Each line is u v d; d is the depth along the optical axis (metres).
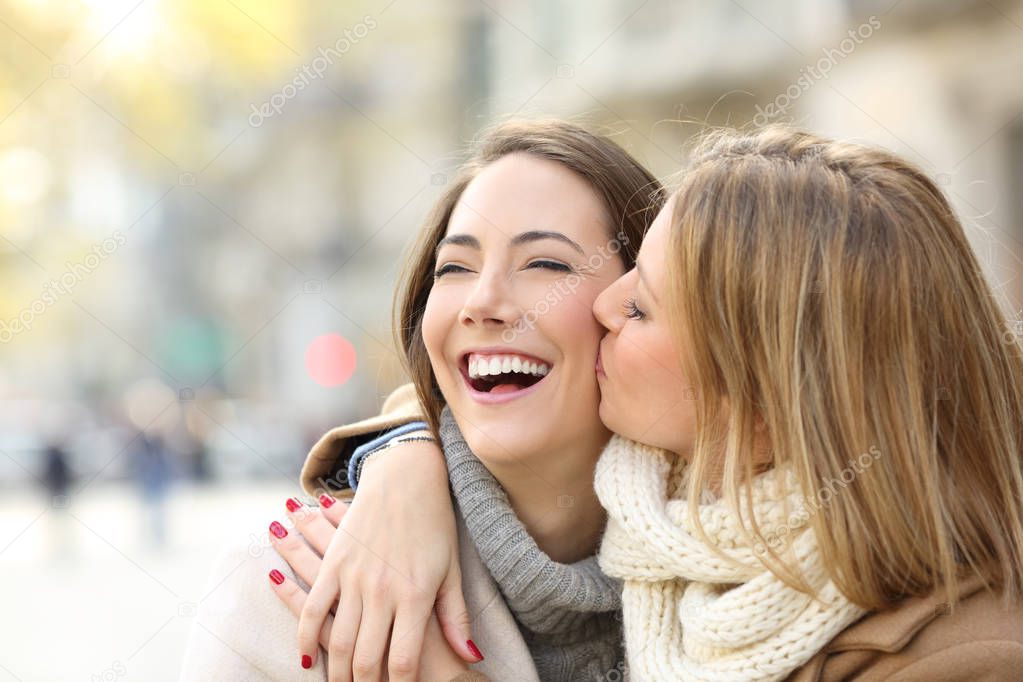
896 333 1.69
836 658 1.71
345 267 16.11
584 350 1.88
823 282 1.70
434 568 1.79
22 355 19.56
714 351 1.75
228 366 19.11
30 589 8.37
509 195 1.88
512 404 1.86
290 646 1.81
